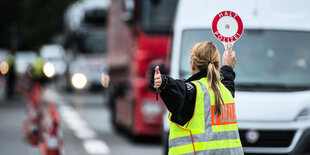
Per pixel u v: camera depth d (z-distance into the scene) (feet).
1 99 202.39
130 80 95.25
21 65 350.43
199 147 32.91
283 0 67.67
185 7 70.54
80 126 122.01
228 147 33.30
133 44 93.76
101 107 171.53
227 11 36.99
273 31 66.54
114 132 111.96
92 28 236.63
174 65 68.33
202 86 33.50
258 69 65.05
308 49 65.92
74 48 237.86
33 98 85.71
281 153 61.62
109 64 127.85
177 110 32.81
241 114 61.87
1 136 101.50
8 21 197.47
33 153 73.31
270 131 61.77
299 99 62.59
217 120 33.40
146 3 91.81
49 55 334.44
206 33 68.18
